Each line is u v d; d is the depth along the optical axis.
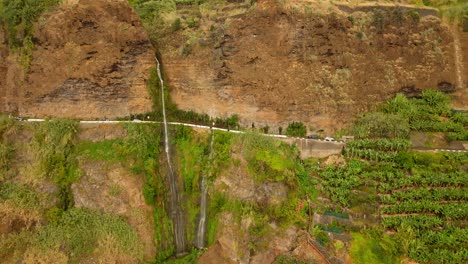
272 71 43.47
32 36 44.16
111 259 36.19
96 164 39.53
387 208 36.16
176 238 40.03
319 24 43.72
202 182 41.00
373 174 38.38
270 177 37.88
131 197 38.47
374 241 34.66
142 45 44.09
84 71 43.50
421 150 40.94
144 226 38.03
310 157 41.78
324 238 35.19
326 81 43.66
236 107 44.19
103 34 43.28
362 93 44.22
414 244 33.59
